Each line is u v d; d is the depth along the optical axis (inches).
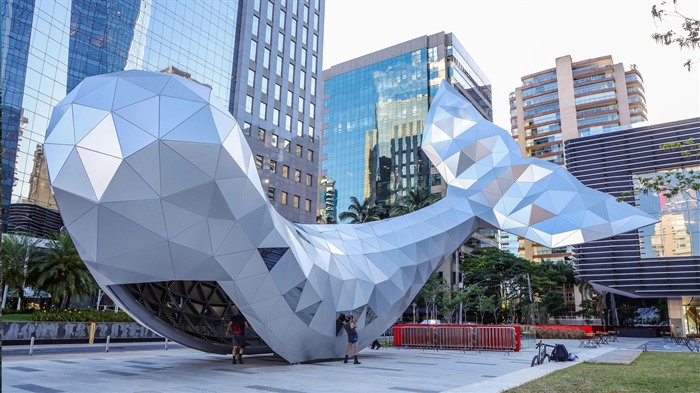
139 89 380.2
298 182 2425.0
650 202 1628.9
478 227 687.7
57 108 383.9
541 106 4111.7
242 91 2190.0
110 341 952.9
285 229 475.5
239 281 437.1
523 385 382.3
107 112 365.4
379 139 3750.0
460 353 794.2
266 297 461.4
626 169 1684.3
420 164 3476.9
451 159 701.3
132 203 368.5
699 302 1707.7
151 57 1886.1
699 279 1533.0
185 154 368.5
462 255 2972.4
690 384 395.9
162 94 381.4
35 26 1533.0
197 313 517.3
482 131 690.8
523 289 2390.5
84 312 981.8
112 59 1753.2
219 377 429.7
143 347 852.6
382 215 2436.0
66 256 1072.2
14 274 1056.8
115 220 372.2
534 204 599.8
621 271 1656.0
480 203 671.8
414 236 685.9
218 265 418.9
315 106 2615.7
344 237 644.1
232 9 2236.7
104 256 390.9
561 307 2426.2
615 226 522.0
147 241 386.3
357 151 3843.5
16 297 1273.4
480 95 3890.3
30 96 1503.4
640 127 1695.4
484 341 848.3
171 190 372.2
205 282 488.1
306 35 2630.4
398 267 649.0
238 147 402.6
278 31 2442.2
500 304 2332.7
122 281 414.0
